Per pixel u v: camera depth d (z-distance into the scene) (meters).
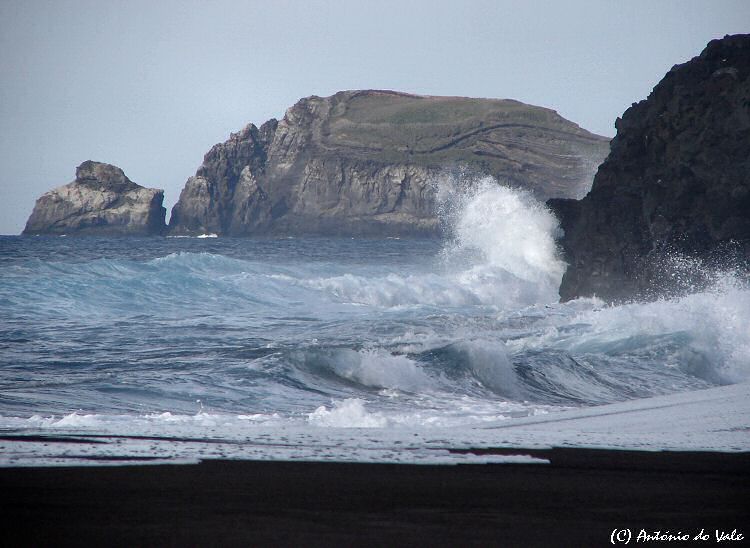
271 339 66.88
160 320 80.56
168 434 27.69
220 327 75.75
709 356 59.94
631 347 61.72
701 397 42.59
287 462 21.95
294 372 49.81
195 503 16.92
